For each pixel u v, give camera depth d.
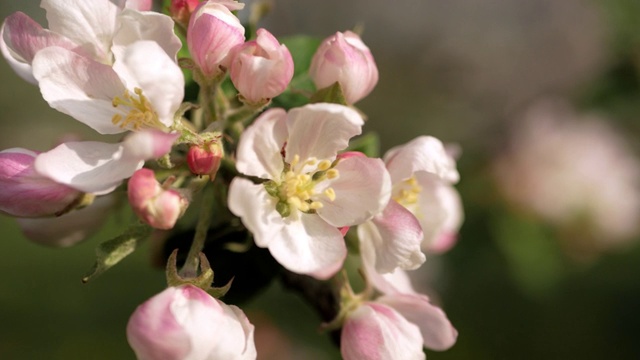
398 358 0.45
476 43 1.71
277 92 0.44
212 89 0.45
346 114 0.43
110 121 0.44
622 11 0.82
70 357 0.98
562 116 0.82
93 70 0.44
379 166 0.44
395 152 0.46
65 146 0.43
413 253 0.44
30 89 1.53
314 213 0.44
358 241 0.46
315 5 1.66
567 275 0.87
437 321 0.47
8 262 1.13
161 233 0.48
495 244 0.77
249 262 0.48
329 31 1.67
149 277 1.08
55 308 1.05
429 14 1.74
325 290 0.48
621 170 0.78
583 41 1.59
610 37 0.84
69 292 1.08
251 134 0.43
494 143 0.83
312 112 0.43
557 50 1.64
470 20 1.74
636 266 0.91
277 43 0.44
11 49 0.45
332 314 0.47
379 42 1.71
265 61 0.43
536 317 0.92
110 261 0.43
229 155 0.46
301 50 0.50
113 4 0.45
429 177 0.49
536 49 1.67
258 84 0.44
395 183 0.46
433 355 0.92
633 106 0.84
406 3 1.74
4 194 0.44
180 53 0.48
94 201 0.48
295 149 0.44
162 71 0.43
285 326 0.93
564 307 0.92
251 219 0.42
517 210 0.76
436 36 1.72
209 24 0.44
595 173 0.76
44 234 0.48
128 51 0.42
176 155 0.45
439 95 1.63
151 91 0.43
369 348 0.46
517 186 0.76
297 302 0.94
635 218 0.77
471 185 0.77
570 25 1.63
